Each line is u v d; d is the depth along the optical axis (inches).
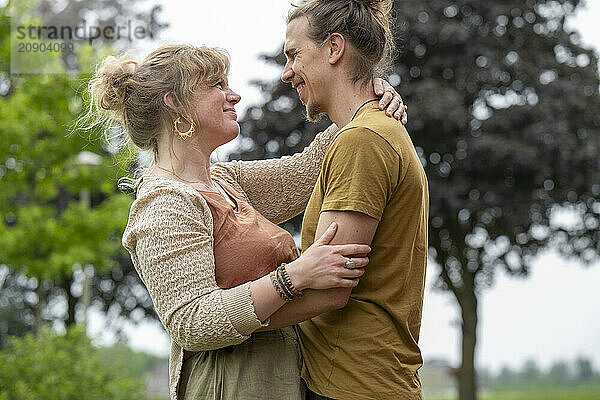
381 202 102.0
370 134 102.7
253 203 126.3
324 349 104.8
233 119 111.8
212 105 110.0
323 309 101.4
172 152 109.7
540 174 605.0
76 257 450.6
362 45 108.6
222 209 107.1
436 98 594.6
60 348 429.4
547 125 603.2
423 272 108.5
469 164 604.1
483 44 628.4
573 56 669.9
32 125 437.4
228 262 105.2
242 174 125.7
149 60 111.1
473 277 647.8
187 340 100.7
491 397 1053.8
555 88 624.7
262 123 640.4
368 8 110.6
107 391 424.2
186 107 108.7
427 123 599.2
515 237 652.1
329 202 102.4
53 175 461.1
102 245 467.2
